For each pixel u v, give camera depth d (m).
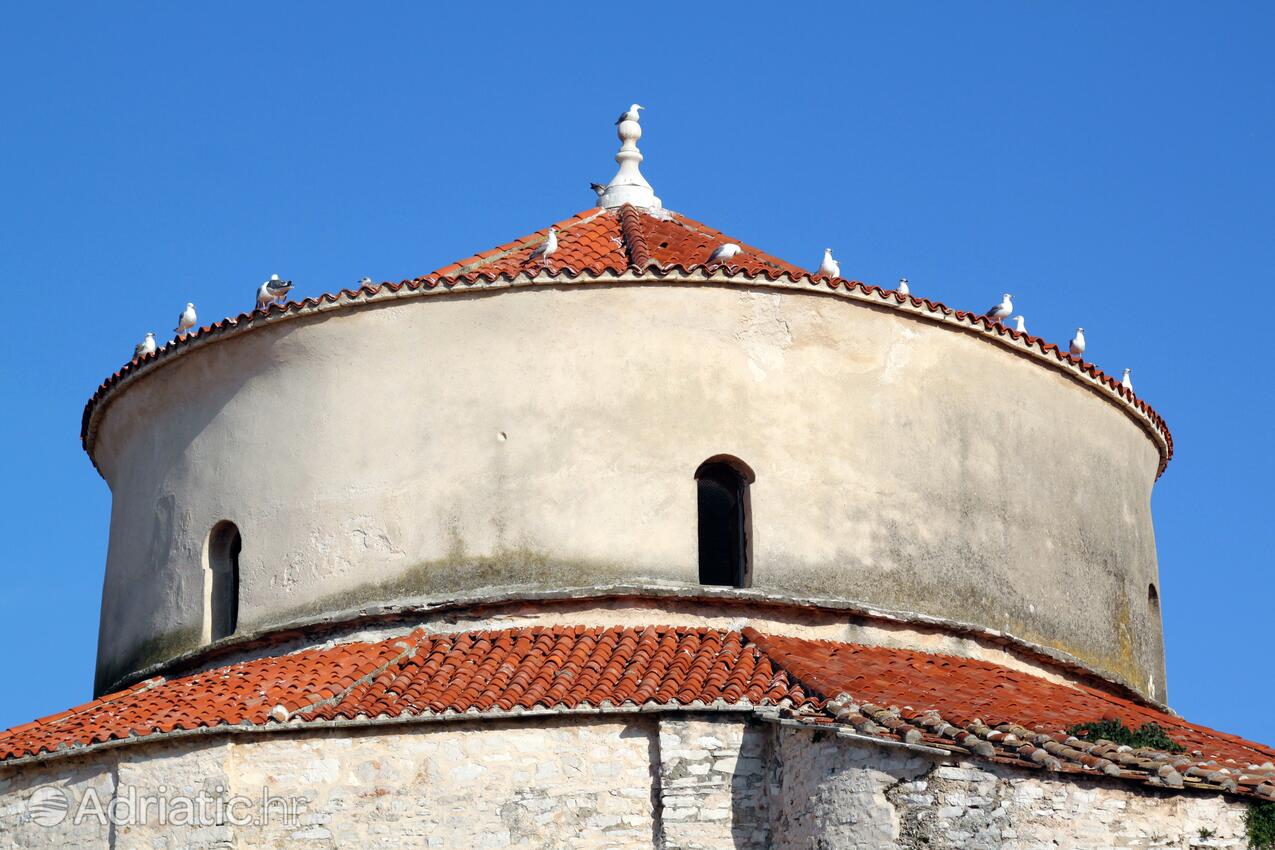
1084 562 73.69
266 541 70.56
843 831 59.72
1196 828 58.38
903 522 69.94
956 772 58.84
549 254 71.81
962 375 72.06
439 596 68.06
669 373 69.50
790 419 69.62
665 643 66.25
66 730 65.62
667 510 68.50
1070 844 58.03
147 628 73.00
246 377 72.12
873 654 67.31
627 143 81.25
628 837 62.41
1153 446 79.06
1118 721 62.41
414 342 70.38
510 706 62.97
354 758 63.12
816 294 70.38
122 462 76.62
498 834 62.53
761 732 62.91
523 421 69.25
